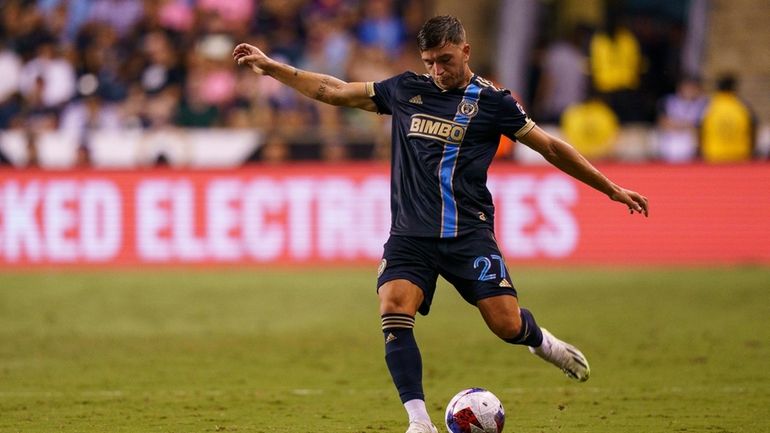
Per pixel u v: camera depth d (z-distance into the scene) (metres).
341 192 59.34
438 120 22.80
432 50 22.50
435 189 22.77
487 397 22.36
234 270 59.03
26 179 59.53
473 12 76.25
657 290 51.00
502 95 22.80
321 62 73.38
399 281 22.67
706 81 71.81
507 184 58.94
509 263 58.97
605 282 53.59
